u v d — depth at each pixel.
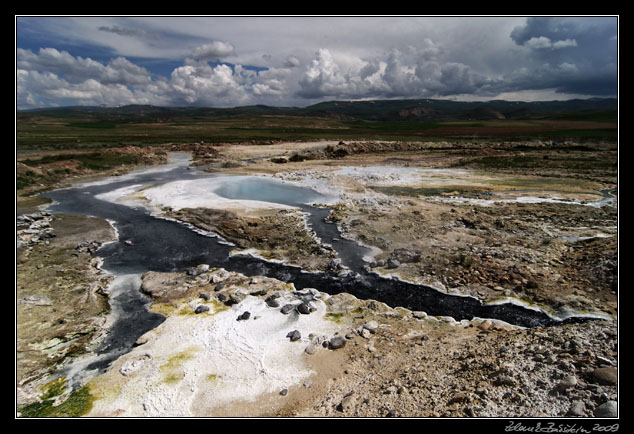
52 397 8.17
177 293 13.30
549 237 18.39
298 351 9.66
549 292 12.73
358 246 18.00
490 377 7.49
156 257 17.30
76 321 11.48
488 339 9.67
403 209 24.28
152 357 9.47
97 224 22.47
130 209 26.06
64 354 9.88
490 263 15.15
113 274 15.29
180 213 24.23
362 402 7.36
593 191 30.08
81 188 33.72
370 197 28.64
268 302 12.15
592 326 8.90
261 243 18.77
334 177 37.44
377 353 9.59
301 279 14.88
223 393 8.08
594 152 52.88
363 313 11.83
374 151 62.47
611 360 7.14
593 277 13.26
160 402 7.83
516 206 25.17
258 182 35.66
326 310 11.98
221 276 14.59
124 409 7.67
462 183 34.66
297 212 23.98
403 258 16.31
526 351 8.27
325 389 8.14
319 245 18.16
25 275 14.89
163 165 49.56
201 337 10.33
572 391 6.51
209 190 31.66
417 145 66.44
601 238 17.34
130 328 11.16
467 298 12.96
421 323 11.31
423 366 8.60
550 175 37.53
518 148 60.66
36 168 37.41
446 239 18.30
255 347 9.80
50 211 25.67
